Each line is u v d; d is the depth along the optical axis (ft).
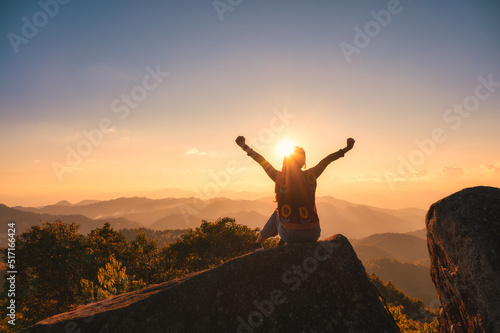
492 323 9.52
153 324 9.84
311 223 10.82
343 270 10.45
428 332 21.39
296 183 10.75
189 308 10.07
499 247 10.16
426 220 13.87
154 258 142.00
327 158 11.30
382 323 9.84
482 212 11.10
